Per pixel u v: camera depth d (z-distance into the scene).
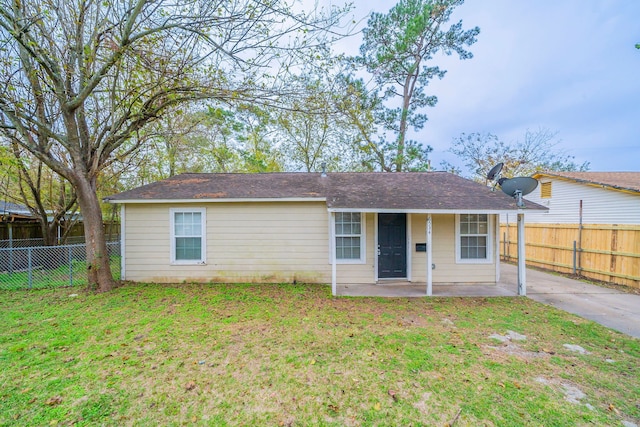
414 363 3.66
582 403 2.90
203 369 3.51
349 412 2.78
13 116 6.00
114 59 5.66
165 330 4.69
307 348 4.07
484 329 4.79
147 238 8.05
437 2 13.98
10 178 11.01
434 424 2.61
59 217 11.29
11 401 2.88
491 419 2.67
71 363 3.61
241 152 17.98
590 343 4.27
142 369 3.50
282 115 6.18
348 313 5.59
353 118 6.97
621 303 6.20
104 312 5.53
